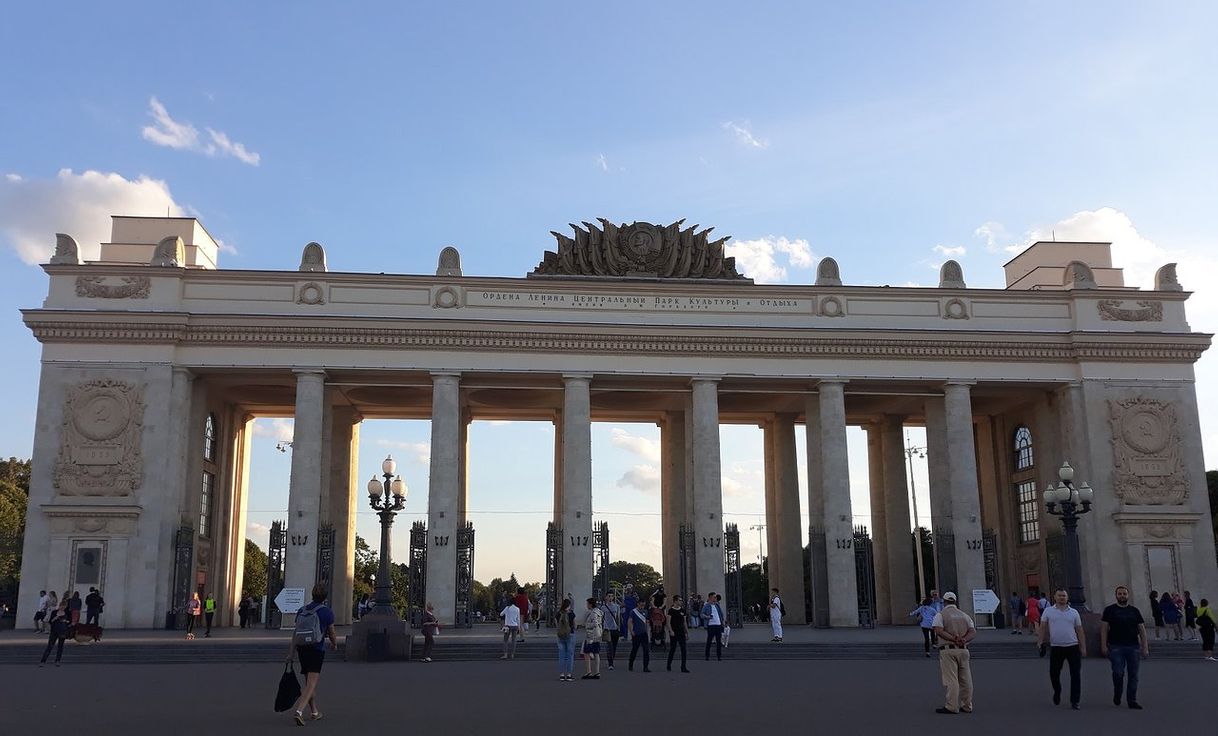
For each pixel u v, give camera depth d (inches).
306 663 826.8
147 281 2386.8
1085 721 842.8
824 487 2466.8
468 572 2385.6
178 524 2311.8
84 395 2303.2
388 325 2401.6
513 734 754.8
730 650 1781.5
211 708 935.7
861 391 2608.3
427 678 1291.8
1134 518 2448.3
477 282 2485.2
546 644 1777.8
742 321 2532.0
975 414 2977.4
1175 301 2610.7
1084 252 2903.5
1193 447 2516.0
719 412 2989.7
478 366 2427.4
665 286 2532.0
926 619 1726.1
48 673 1376.7
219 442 2699.3
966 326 2571.4
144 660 1624.0
